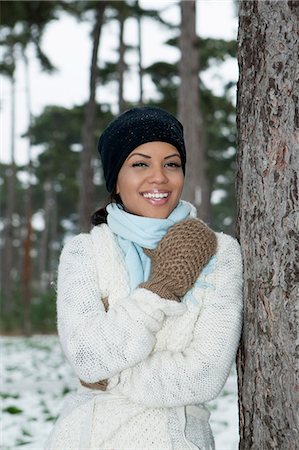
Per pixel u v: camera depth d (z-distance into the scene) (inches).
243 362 102.3
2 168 1883.6
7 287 1132.5
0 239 1982.0
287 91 95.7
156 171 97.9
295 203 94.5
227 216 1814.7
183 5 579.8
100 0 812.6
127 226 96.4
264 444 98.1
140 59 1037.8
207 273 95.5
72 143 1562.5
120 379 91.6
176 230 93.6
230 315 94.3
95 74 818.2
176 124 99.9
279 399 95.7
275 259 96.0
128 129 97.9
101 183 1646.2
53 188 1791.3
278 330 95.5
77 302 92.4
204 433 94.8
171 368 89.6
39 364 509.4
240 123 104.0
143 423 89.9
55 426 94.0
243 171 102.3
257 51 99.5
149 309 89.2
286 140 95.5
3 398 331.6
